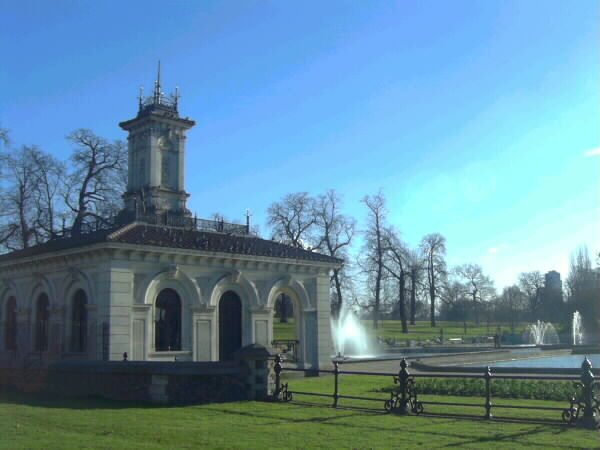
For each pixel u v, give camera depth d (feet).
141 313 93.40
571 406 46.78
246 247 109.70
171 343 97.50
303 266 116.16
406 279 269.85
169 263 97.50
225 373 64.03
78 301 99.35
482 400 65.87
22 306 111.75
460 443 39.83
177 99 142.41
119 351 90.22
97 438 42.50
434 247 291.79
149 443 40.50
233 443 40.34
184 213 135.85
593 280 294.87
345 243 240.94
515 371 91.09
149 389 64.03
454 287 362.94
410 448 38.37
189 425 48.11
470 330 304.91
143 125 138.10
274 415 53.47
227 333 105.19
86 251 93.71
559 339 250.78
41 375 80.74
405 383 54.44
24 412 56.29
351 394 71.77
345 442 40.55
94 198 193.06
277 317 298.76
